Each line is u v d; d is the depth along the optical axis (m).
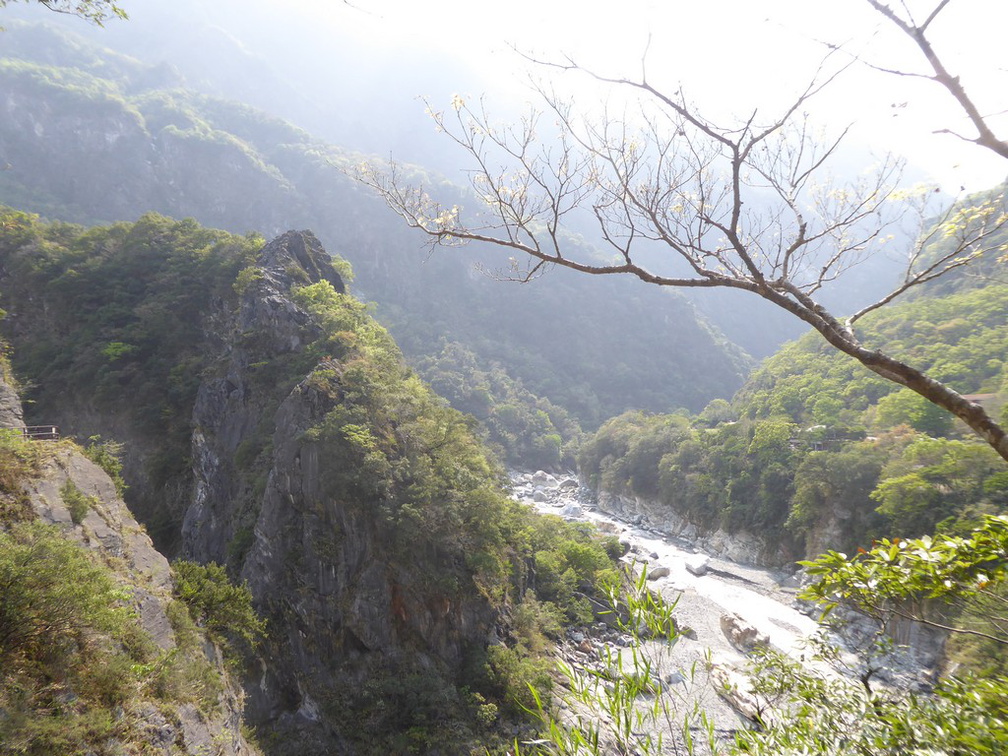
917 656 35.94
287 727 31.55
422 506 36.56
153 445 50.88
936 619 35.59
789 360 101.19
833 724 8.37
